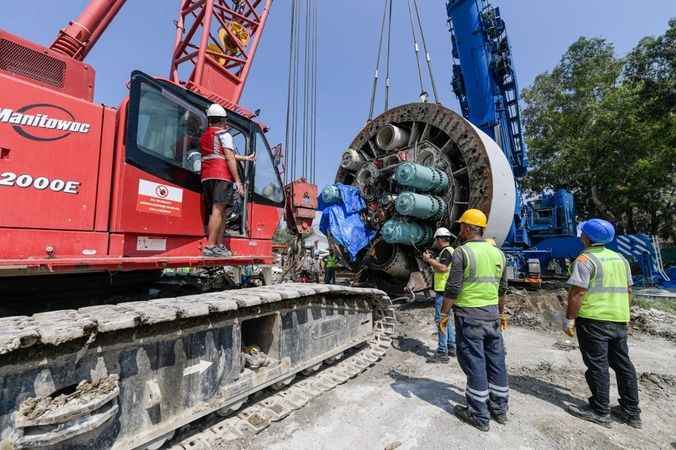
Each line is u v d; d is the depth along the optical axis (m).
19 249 2.74
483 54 12.02
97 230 3.19
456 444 3.34
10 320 2.43
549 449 3.29
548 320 8.67
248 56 8.89
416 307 9.86
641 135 18.17
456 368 5.38
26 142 2.82
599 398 3.81
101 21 5.11
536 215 15.92
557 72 23.89
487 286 3.76
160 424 2.86
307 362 4.45
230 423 3.49
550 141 21.98
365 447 3.26
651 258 14.76
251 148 4.82
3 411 2.06
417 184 9.06
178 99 3.96
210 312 3.08
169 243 3.77
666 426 3.81
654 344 7.07
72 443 2.31
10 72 2.96
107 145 3.32
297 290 4.18
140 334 2.79
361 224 10.45
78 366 2.42
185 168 3.96
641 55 21.95
